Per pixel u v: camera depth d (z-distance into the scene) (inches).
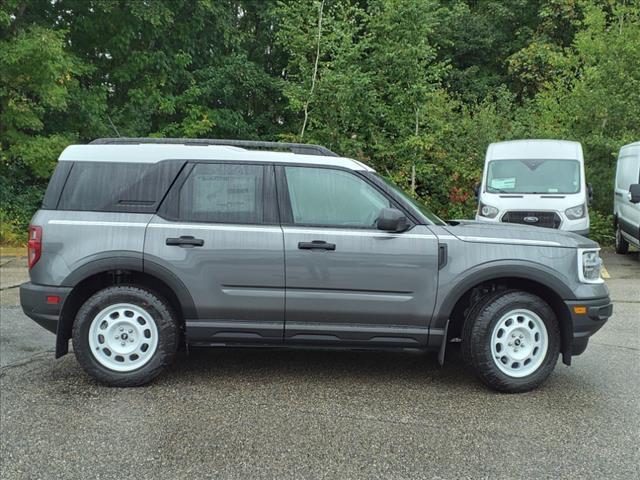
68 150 200.4
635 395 191.8
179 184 195.9
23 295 194.4
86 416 170.1
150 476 135.6
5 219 563.2
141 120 676.7
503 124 660.7
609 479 135.7
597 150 616.4
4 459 143.4
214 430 161.2
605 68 611.5
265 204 194.9
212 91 711.1
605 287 199.5
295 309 191.5
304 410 176.6
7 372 209.0
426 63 621.0
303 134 619.5
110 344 193.6
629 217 520.7
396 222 186.4
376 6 616.7
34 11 620.7
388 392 193.3
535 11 934.4
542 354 193.6
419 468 140.6
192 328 193.3
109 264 190.1
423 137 596.1
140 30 676.1
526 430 163.3
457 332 208.2
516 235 196.2
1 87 538.3
